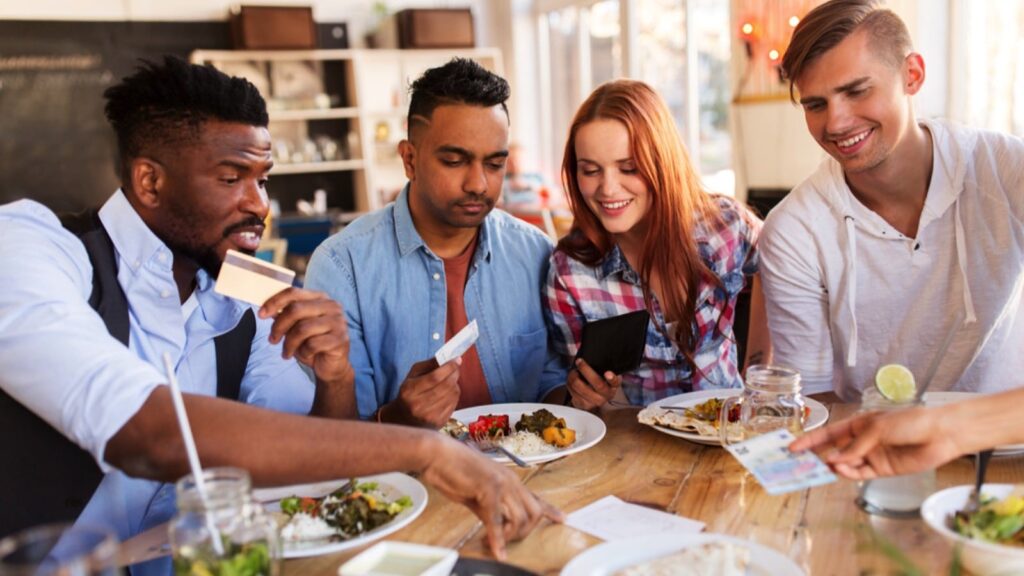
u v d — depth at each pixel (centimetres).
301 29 610
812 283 197
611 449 153
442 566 100
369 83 670
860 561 105
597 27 615
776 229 197
